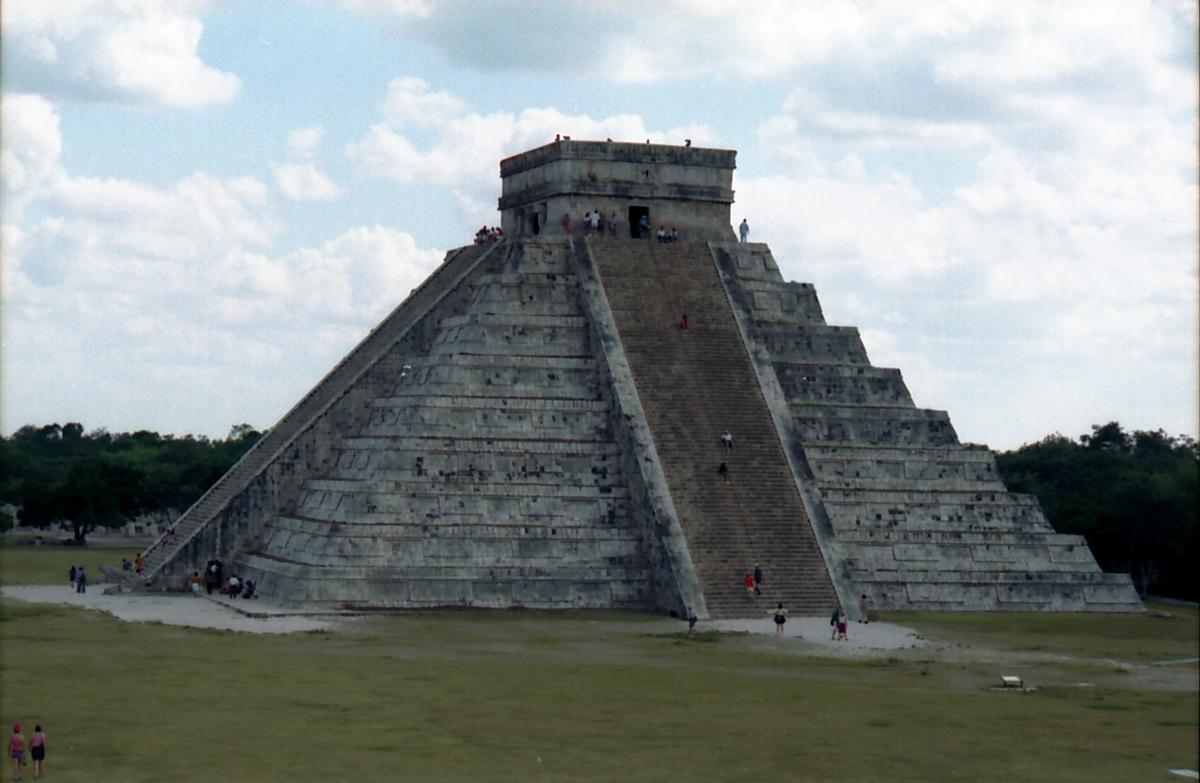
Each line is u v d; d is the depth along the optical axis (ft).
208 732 199.31
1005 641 309.01
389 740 197.06
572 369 372.17
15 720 205.26
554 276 387.34
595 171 402.72
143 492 634.43
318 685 233.76
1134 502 418.72
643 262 393.50
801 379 390.63
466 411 359.87
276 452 383.45
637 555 348.59
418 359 384.68
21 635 284.00
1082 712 226.58
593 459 359.87
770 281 410.93
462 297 399.44
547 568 343.26
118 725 202.59
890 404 396.78
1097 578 370.53
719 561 337.52
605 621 322.96
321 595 331.57
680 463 353.10
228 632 293.43
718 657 274.16
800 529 346.95
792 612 332.19
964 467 383.24
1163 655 293.84
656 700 228.02
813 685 244.42
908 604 357.00
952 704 230.48
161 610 330.95
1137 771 190.08
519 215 422.41
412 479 347.97
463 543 342.23
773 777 183.21
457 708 218.59
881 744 201.77
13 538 643.86
